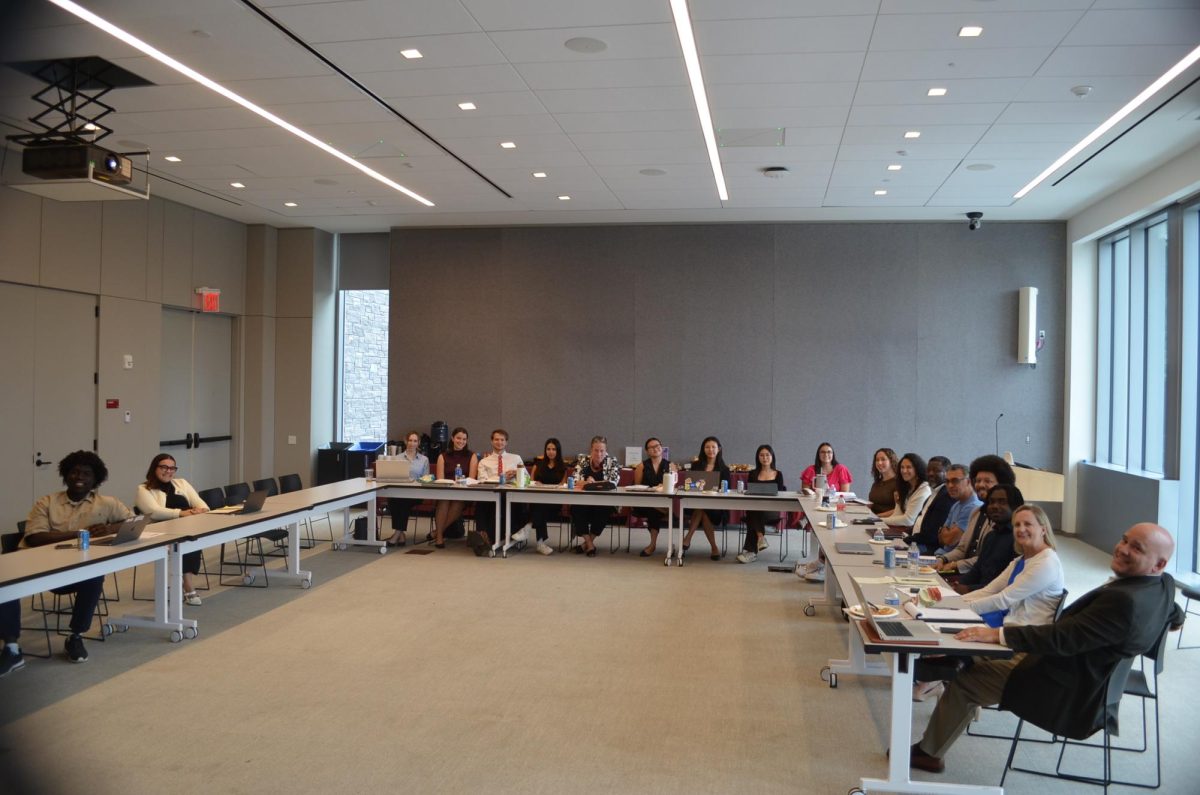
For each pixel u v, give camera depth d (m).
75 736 4.12
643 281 11.55
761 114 6.89
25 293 8.43
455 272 11.93
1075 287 10.62
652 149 7.95
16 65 5.94
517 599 7.00
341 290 12.78
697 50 5.59
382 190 9.74
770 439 11.29
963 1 4.82
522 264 11.78
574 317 11.68
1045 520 4.11
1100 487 9.80
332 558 8.63
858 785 3.72
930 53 5.58
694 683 5.01
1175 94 6.26
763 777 3.78
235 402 11.88
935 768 3.86
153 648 5.54
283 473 12.15
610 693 4.82
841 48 5.52
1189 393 8.04
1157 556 3.43
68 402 8.95
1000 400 10.88
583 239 11.66
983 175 8.69
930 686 4.72
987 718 4.58
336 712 4.47
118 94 6.49
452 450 9.59
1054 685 3.47
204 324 11.33
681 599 7.09
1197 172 7.51
